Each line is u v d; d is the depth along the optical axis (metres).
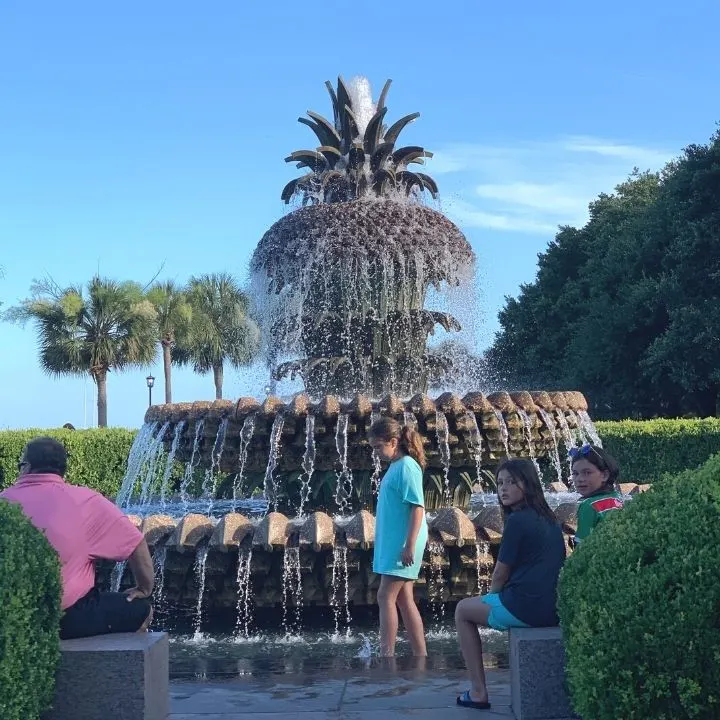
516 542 4.44
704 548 3.15
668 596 3.13
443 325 9.23
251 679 5.39
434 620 7.37
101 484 17.67
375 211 8.95
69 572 4.16
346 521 7.61
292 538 7.07
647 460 17.23
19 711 3.41
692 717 3.03
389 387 9.15
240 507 9.28
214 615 7.51
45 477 4.37
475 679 4.57
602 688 3.15
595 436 8.61
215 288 52.50
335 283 8.91
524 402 8.19
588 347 34.19
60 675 3.86
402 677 5.34
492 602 4.45
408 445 5.95
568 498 9.16
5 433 17.88
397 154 9.56
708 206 30.41
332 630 7.09
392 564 5.84
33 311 43.59
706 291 30.23
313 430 7.93
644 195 40.38
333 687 5.10
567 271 41.34
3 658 3.33
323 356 9.20
